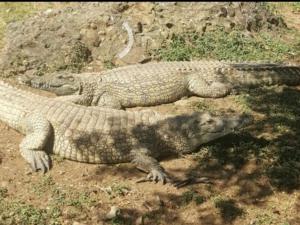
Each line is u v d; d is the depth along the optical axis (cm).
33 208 306
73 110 361
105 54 479
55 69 457
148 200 317
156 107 418
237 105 415
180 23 516
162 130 353
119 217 302
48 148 354
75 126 348
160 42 491
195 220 304
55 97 419
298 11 606
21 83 435
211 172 341
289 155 352
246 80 440
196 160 353
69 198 315
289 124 386
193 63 444
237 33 520
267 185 328
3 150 355
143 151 347
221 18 530
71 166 345
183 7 541
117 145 346
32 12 586
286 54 496
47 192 320
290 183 327
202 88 424
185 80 426
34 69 457
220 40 506
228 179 334
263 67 441
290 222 302
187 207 312
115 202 314
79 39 482
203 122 354
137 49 481
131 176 338
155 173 332
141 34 496
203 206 313
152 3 548
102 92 414
